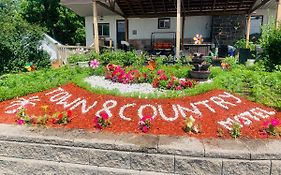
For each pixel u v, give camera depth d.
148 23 15.85
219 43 14.60
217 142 3.10
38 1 25.58
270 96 4.56
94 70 7.47
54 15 25.73
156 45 15.02
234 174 2.85
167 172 2.99
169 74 6.46
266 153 2.83
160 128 3.53
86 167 3.15
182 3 12.83
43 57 10.71
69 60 9.89
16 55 9.87
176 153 2.95
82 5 13.86
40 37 10.75
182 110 4.02
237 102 4.36
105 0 11.70
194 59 6.74
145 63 9.38
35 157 3.36
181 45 14.20
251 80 5.38
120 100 4.45
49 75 6.66
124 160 3.07
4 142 3.42
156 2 13.34
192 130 3.43
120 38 16.56
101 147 3.14
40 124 3.78
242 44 12.46
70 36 25.73
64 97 4.83
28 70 9.31
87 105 4.38
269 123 3.41
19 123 3.80
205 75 6.41
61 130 3.54
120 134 3.38
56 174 3.25
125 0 12.94
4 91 5.07
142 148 3.02
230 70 7.36
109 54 9.41
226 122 3.66
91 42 17.00
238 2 12.65
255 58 8.69
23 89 5.20
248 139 3.19
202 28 15.13
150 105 4.20
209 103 4.28
